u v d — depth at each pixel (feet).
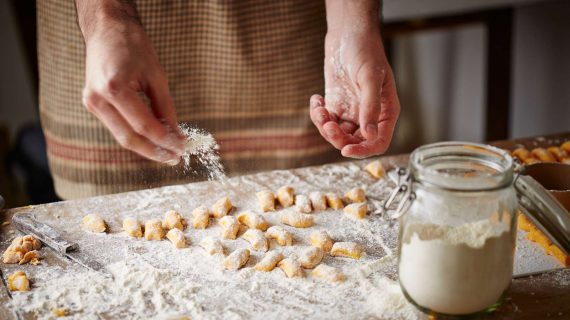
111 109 2.65
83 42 3.90
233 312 2.55
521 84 6.63
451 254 2.38
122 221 3.07
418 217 2.44
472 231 2.39
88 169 4.18
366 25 3.21
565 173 3.00
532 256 2.83
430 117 7.88
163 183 4.08
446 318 2.49
